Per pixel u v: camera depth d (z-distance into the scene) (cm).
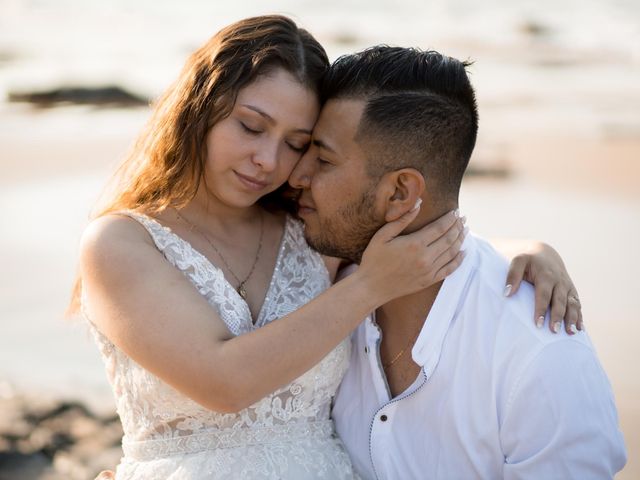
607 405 253
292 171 275
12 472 448
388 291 251
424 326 268
